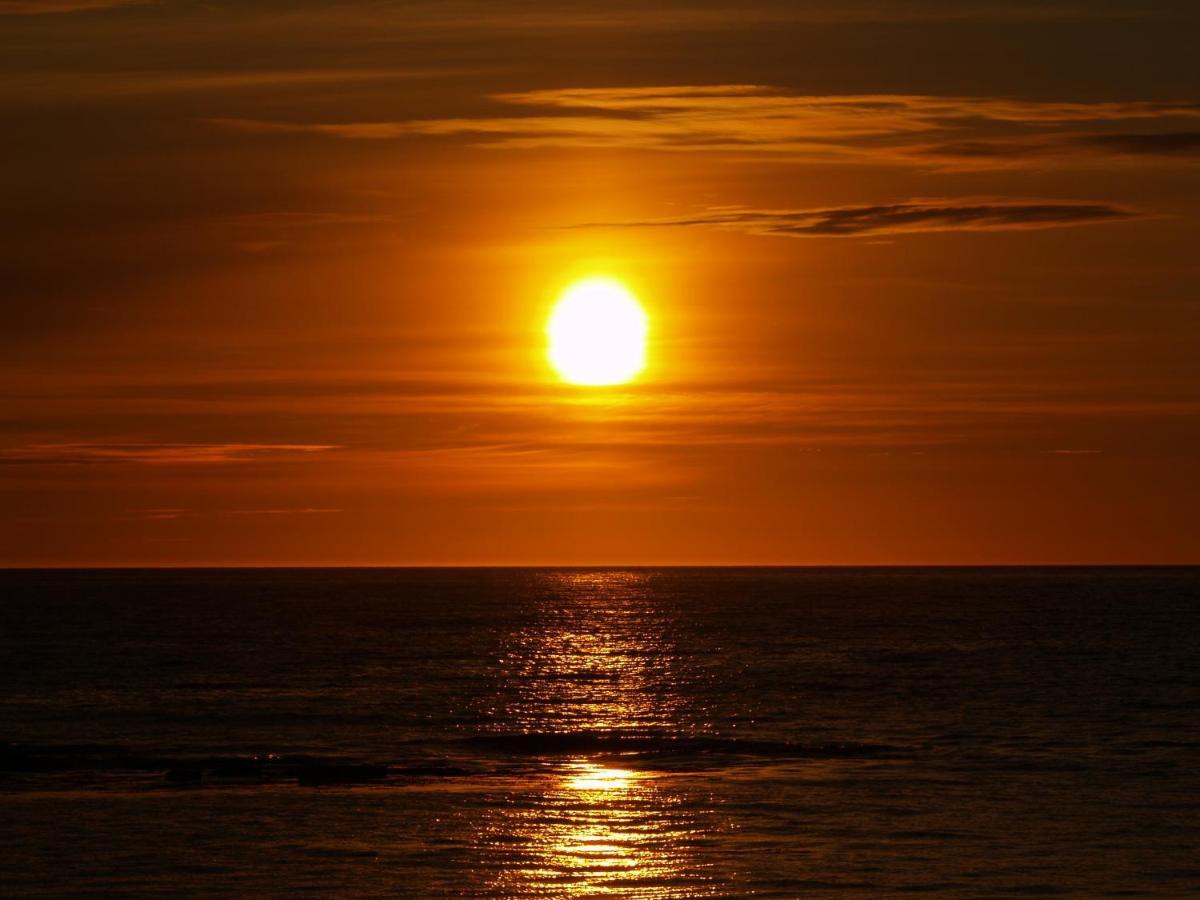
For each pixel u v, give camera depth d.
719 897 136.75
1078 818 170.00
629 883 141.62
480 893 138.12
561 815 171.25
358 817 169.50
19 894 137.50
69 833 160.62
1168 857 151.25
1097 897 136.38
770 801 179.75
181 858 150.25
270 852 153.00
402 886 140.62
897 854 152.62
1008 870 146.25
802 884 141.12
